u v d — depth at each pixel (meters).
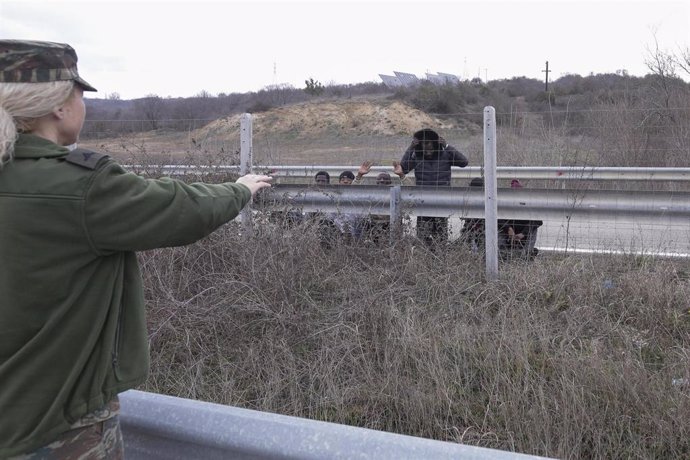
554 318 4.83
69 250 1.59
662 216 6.00
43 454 1.60
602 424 3.44
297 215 5.86
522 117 13.21
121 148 7.41
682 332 4.54
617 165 11.64
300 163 12.64
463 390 3.89
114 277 1.69
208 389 4.23
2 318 1.57
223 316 4.69
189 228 1.68
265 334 4.62
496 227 5.66
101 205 1.59
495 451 1.47
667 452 3.34
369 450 1.52
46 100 1.61
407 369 4.13
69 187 1.58
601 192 6.12
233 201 1.80
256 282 4.87
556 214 6.23
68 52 1.67
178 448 1.82
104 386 1.67
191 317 4.69
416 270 5.42
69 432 1.63
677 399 3.53
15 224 1.55
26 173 1.58
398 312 4.64
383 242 5.84
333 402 3.95
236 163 6.72
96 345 1.66
